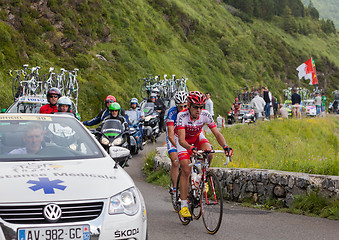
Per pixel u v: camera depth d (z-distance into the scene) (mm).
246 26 125688
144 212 5324
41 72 36344
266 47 120625
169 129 8172
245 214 9039
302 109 49094
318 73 142000
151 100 25391
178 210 8344
